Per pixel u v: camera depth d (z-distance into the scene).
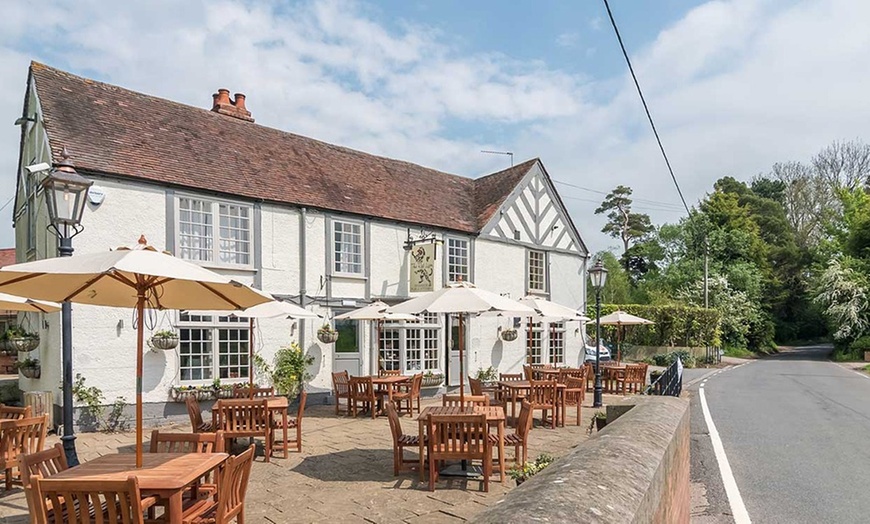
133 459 4.52
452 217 17.20
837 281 32.75
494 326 17.58
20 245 15.30
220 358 11.79
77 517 3.68
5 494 6.12
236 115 15.21
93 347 10.14
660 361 28.81
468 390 16.52
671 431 3.32
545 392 10.24
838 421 10.94
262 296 5.18
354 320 14.26
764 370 24.41
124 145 11.31
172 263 4.46
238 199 12.25
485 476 6.29
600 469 2.06
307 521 5.36
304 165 14.87
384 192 16.12
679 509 3.93
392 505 5.82
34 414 9.84
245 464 4.25
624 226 58.09
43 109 10.80
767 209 47.59
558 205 20.62
